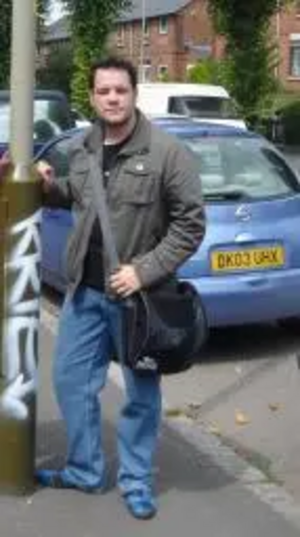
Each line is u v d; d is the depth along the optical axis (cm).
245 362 843
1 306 512
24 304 510
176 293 490
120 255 488
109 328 506
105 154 488
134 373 501
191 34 7844
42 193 509
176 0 7994
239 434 671
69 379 516
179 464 594
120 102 475
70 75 4675
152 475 543
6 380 516
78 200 498
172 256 482
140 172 479
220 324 832
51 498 527
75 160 497
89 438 526
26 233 505
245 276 824
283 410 724
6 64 3809
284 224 847
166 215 489
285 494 557
